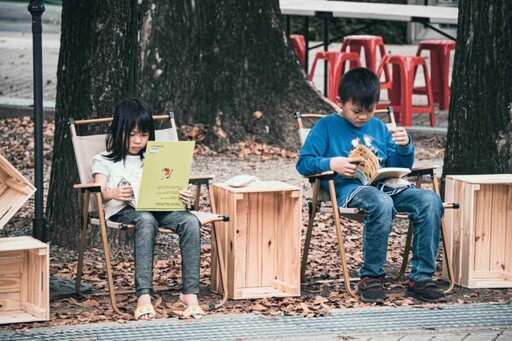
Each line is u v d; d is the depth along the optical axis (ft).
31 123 52.26
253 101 46.44
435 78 59.16
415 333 22.00
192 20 45.93
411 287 25.02
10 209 23.17
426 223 24.70
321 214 34.86
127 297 24.99
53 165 29.53
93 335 21.61
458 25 32.12
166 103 45.75
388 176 25.17
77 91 28.76
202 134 45.50
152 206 23.72
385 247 24.64
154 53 45.85
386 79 54.29
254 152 45.09
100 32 28.50
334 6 54.70
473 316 23.39
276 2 47.52
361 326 22.43
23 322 22.59
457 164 32.07
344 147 25.88
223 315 23.32
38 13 25.12
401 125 52.01
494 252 27.09
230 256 24.90
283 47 47.32
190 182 24.61
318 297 24.73
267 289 25.34
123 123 24.31
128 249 29.27
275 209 25.59
